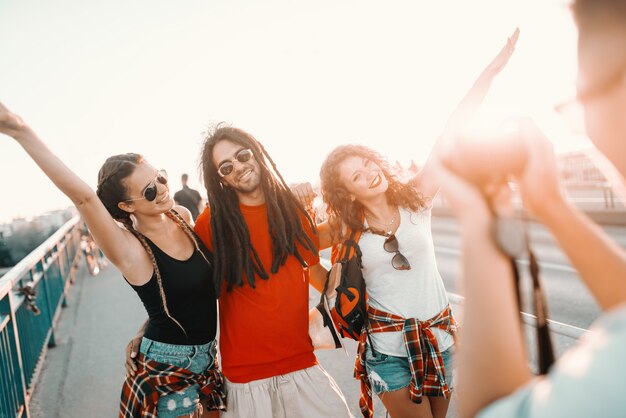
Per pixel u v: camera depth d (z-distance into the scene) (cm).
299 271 206
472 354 52
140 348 191
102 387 372
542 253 786
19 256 1688
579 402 35
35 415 332
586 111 48
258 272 197
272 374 195
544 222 57
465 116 206
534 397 41
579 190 1711
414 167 738
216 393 198
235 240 197
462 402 53
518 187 58
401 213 220
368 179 211
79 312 629
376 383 213
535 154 55
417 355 203
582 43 47
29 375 382
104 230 169
